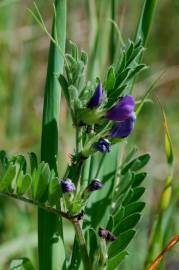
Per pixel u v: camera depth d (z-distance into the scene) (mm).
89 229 392
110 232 384
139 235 574
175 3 958
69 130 649
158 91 864
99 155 429
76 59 380
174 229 611
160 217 473
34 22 843
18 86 745
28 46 787
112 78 380
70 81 374
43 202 374
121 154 442
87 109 365
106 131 372
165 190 472
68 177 376
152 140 796
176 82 875
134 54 391
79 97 372
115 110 364
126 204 406
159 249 470
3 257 565
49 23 847
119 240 389
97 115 366
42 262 403
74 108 369
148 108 812
